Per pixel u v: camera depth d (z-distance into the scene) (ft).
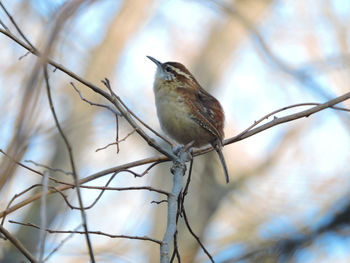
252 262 42.83
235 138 25.34
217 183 49.19
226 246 46.50
